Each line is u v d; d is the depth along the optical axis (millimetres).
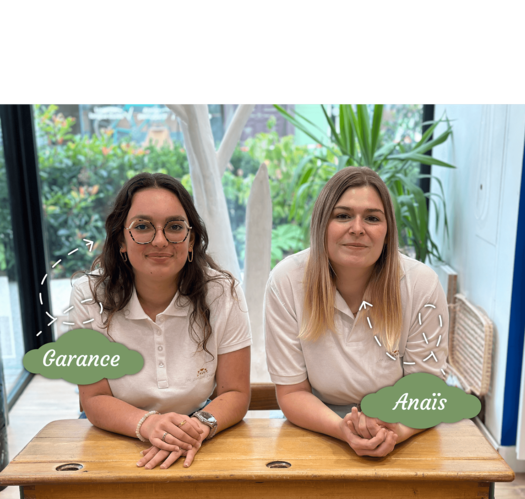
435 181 3467
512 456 2395
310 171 3244
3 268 3102
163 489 1199
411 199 2926
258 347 2545
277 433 1380
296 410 1412
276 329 1463
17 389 3172
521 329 2287
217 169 2539
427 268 1461
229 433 1380
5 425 2326
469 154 2840
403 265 1456
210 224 2500
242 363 1491
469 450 1273
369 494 1203
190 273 1418
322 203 1342
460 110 2990
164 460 1229
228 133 2602
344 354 1446
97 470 1191
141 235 1291
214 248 2496
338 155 3111
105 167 3600
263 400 1697
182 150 3607
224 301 1465
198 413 1344
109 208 1417
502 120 2393
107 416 1367
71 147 3535
